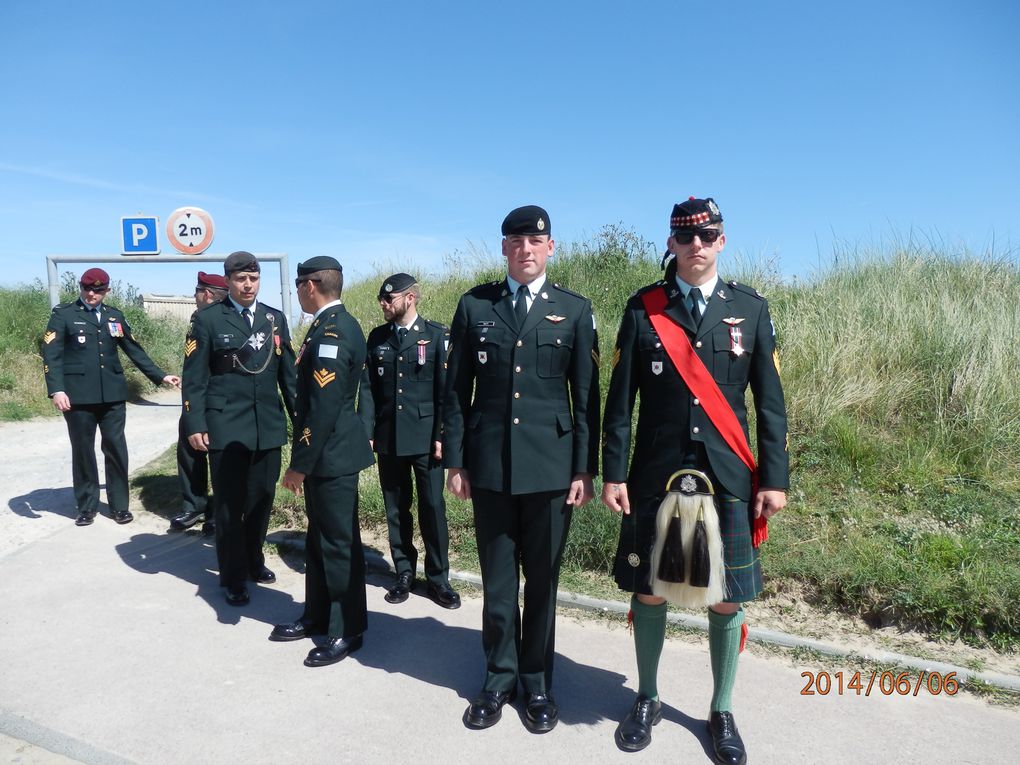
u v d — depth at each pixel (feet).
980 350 18.02
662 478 8.74
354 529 11.38
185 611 13.08
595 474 9.66
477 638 12.12
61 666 10.92
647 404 8.96
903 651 11.02
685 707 9.84
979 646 11.00
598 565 14.15
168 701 9.94
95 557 15.79
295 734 9.17
